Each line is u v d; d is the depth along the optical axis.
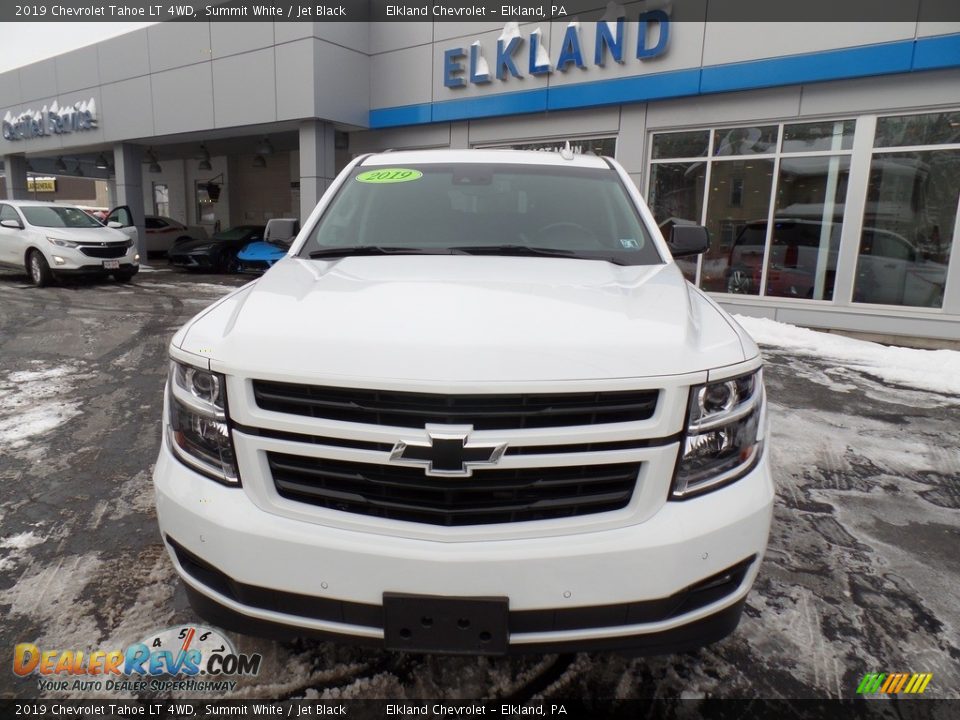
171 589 2.70
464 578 1.69
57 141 18.75
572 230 2.90
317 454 1.72
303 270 2.47
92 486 3.68
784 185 9.85
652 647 1.82
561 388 1.65
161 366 6.52
